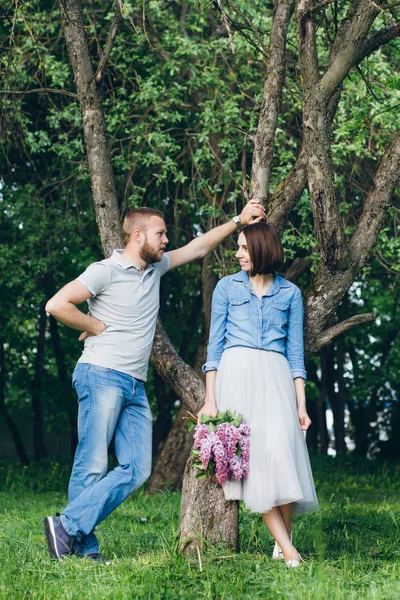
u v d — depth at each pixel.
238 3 9.45
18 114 10.00
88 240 12.24
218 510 4.48
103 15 10.78
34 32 9.68
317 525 4.25
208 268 10.99
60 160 11.95
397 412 19.05
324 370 17.39
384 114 9.49
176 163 10.27
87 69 5.55
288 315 4.52
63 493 11.14
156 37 10.72
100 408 4.56
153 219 4.65
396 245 9.86
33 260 11.72
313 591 3.54
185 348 14.52
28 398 18.06
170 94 10.24
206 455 4.29
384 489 12.30
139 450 4.63
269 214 4.94
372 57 9.23
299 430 4.36
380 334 18.27
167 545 4.63
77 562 4.33
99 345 4.61
